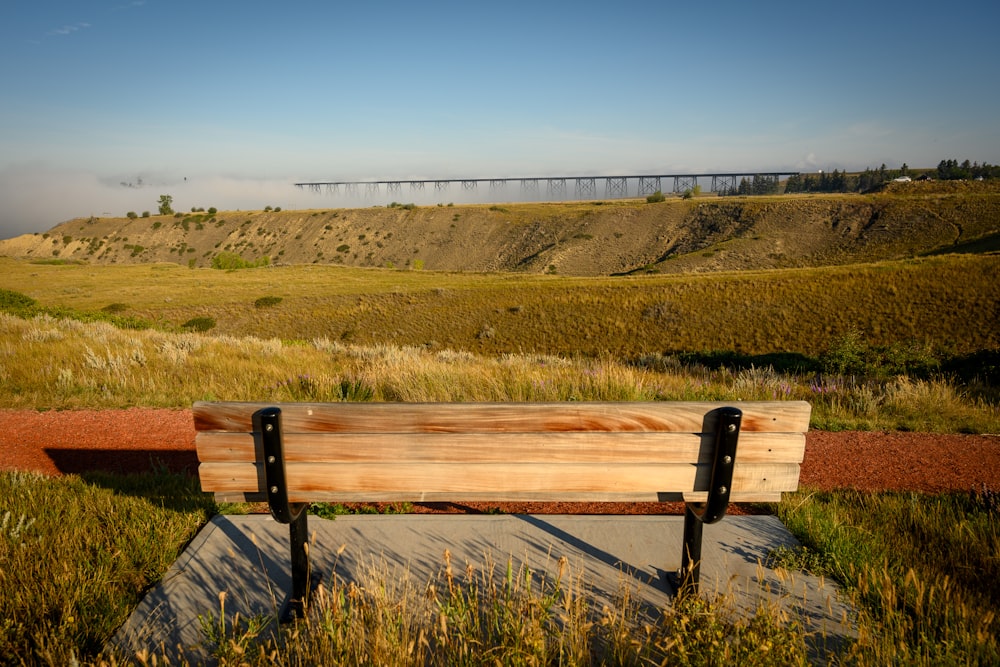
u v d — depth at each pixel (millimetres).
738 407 2035
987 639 2188
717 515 2105
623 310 50594
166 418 5922
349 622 2027
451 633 2125
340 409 2014
